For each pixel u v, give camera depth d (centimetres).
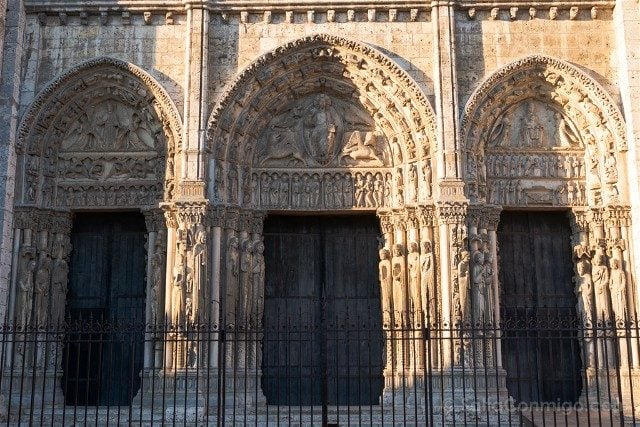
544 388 2172
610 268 2114
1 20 2119
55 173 2216
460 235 2059
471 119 2159
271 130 2291
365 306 2262
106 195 2217
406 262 2167
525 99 2264
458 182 2083
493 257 2130
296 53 2217
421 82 2180
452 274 2038
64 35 2223
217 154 2162
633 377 2019
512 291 2234
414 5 2209
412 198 2173
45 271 2134
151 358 2091
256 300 2175
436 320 1864
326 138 2264
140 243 2275
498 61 2192
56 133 2222
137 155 2233
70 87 2205
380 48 2200
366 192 2248
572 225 2238
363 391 2211
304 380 2233
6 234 2059
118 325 1802
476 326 1788
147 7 2209
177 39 2214
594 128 2208
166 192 2138
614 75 2186
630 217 2111
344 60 2223
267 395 2214
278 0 2208
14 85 2131
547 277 2248
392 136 2255
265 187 2253
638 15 2152
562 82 2205
